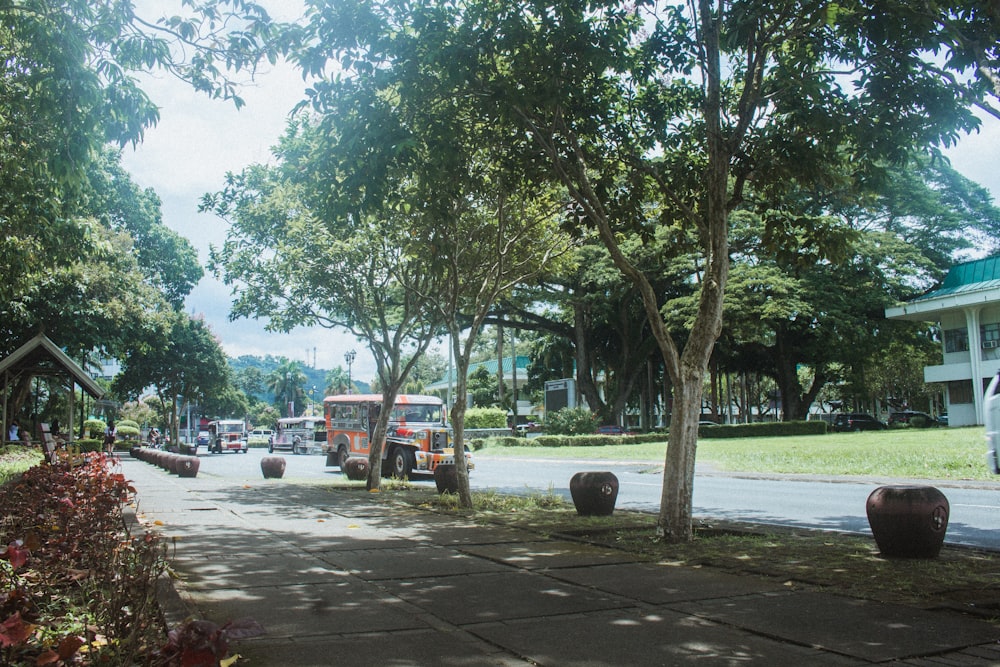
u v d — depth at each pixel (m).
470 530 10.78
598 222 10.57
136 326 37.38
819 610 6.16
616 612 6.14
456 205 14.31
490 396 86.44
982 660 4.89
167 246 42.84
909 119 10.09
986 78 7.79
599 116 11.47
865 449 27.98
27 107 10.17
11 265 15.53
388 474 24.77
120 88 9.38
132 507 12.40
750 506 14.96
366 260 17.12
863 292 46.91
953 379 46.50
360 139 9.96
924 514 8.33
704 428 46.50
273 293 17.92
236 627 2.68
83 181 11.27
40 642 3.50
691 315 44.84
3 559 4.20
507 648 5.18
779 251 12.25
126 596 4.39
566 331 56.19
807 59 9.95
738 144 10.56
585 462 31.98
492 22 10.20
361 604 6.38
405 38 9.98
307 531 10.58
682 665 4.82
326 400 30.28
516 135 11.62
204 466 34.84
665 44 11.06
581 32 9.93
